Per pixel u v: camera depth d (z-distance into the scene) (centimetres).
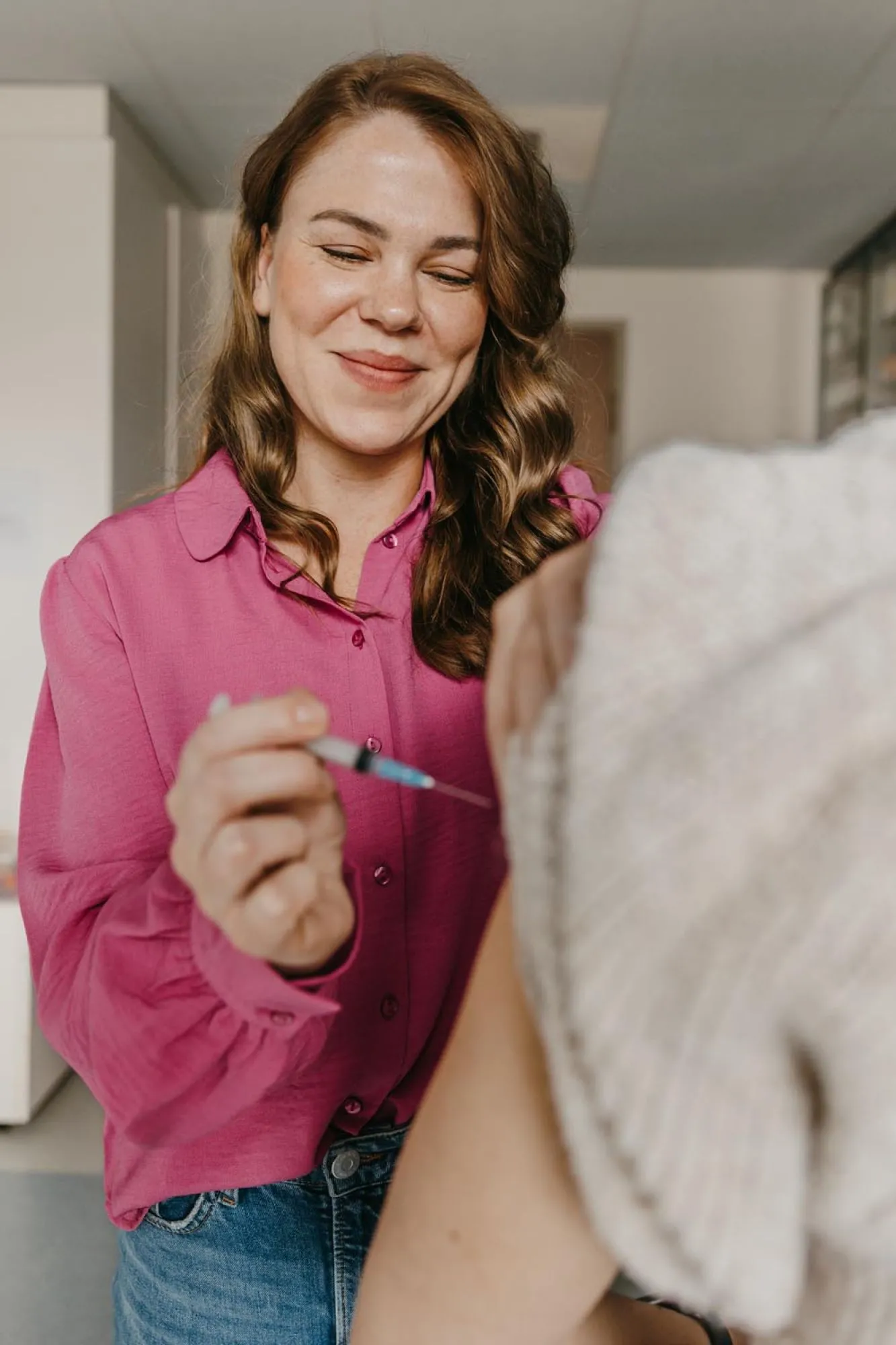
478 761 97
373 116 90
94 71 367
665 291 612
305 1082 86
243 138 424
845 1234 33
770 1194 32
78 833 90
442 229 91
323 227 90
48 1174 291
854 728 31
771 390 616
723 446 41
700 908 31
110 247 374
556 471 110
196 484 99
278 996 58
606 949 33
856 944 30
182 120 407
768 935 31
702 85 386
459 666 97
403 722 96
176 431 131
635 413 618
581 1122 34
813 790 31
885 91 388
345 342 92
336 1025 88
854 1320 37
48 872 89
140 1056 65
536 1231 42
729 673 34
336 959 60
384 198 89
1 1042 312
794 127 420
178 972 64
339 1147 90
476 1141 43
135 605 92
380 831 92
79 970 72
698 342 615
